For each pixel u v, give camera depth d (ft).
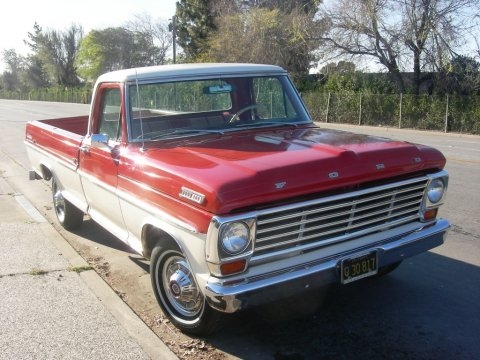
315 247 12.26
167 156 13.61
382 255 13.08
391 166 12.96
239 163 12.16
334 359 12.40
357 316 14.42
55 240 20.34
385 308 14.84
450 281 16.63
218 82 16.60
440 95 83.87
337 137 14.90
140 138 15.15
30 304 14.75
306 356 12.56
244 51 108.99
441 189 14.44
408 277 16.97
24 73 309.42
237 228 11.12
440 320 14.14
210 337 13.47
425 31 81.71
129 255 19.58
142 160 13.99
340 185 12.14
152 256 13.92
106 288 15.85
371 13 86.02
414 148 13.85
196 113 16.25
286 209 11.49
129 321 13.83
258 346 13.03
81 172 18.22
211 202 11.09
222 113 16.63
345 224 12.62
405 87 90.89
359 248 12.82
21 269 17.29
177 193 12.16
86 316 14.07
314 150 13.02
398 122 86.22
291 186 11.47
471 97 76.64
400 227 13.88
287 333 13.62
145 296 15.99
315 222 12.11
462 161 40.96
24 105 168.35
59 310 14.40
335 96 95.96
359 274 12.69
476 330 13.58
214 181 11.31
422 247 13.98
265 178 11.34
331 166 12.12
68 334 13.12
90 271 17.20
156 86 15.71
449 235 21.09
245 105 17.03
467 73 80.79
